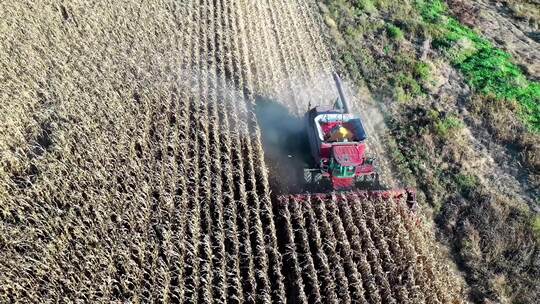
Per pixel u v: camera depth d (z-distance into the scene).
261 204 14.54
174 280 11.97
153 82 18.28
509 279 13.97
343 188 15.06
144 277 11.89
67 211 12.60
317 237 13.53
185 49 20.78
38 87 16.50
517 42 26.14
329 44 23.44
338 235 13.82
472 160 17.97
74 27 20.30
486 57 24.08
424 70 22.44
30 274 11.07
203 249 12.78
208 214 13.59
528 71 23.47
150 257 12.30
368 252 13.53
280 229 14.02
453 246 14.91
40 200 12.58
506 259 14.52
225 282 12.20
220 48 21.23
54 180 13.18
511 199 16.50
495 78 22.58
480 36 26.25
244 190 14.62
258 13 25.30
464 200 16.34
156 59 19.59
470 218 15.68
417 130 19.05
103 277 11.34
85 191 13.23
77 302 10.69
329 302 12.16
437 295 12.88
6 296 10.40
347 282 12.57
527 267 14.32
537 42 26.47
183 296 11.64
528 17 28.58
